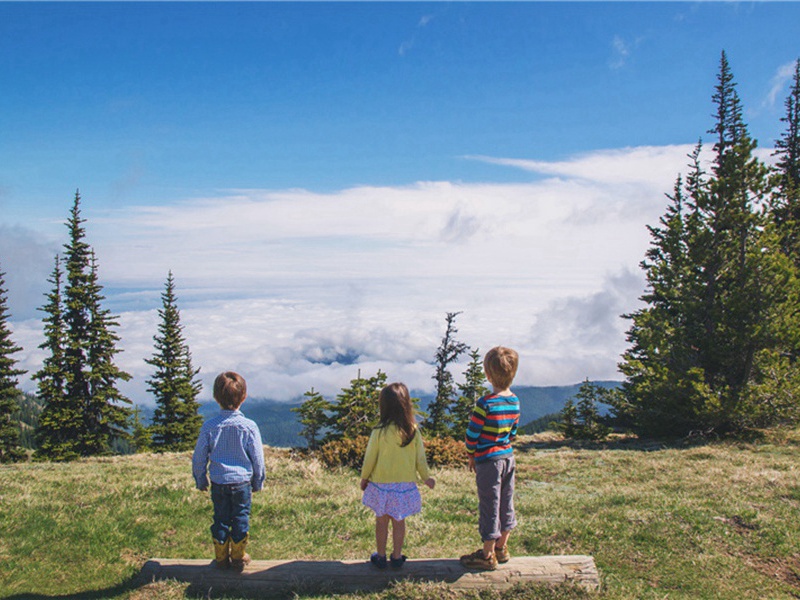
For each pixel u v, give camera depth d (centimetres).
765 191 2339
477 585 565
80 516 836
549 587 570
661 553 709
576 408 3020
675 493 1126
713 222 2420
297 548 752
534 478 1497
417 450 581
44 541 743
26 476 1241
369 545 764
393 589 563
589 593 568
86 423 4150
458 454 1800
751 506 925
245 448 599
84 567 677
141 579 614
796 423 2220
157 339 4944
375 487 578
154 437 4903
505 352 572
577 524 809
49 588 619
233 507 597
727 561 686
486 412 562
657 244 3066
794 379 2147
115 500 937
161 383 4850
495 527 562
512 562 590
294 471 1346
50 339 4084
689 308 2402
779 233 2530
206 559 664
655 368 2469
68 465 1670
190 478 1166
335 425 2753
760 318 2186
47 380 4094
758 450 1897
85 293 4156
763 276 2250
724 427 2325
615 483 1379
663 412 2466
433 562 591
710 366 2420
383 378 2803
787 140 3769
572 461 1781
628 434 3055
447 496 1075
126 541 754
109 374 4172
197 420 4962
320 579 587
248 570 602
